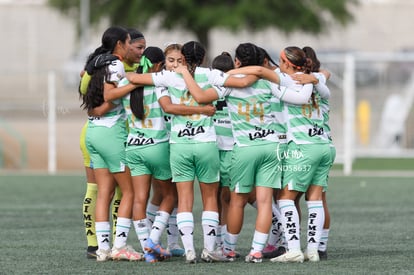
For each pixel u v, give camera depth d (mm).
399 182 68500
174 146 32625
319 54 157250
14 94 135250
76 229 43406
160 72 32656
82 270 31438
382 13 182500
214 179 32938
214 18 135375
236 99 32500
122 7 142250
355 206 53312
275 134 32844
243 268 31516
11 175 76188
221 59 34438
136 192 33719
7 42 181250
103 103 33188
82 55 147000
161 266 32156
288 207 33219
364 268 31531
